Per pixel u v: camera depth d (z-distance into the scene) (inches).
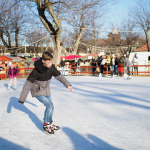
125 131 126.2
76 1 804.0
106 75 671.8
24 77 722.8
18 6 853.8
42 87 125.7
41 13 849.5
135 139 112.5
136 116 159.9
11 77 352.8
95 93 282.2
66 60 936.9
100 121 149.1
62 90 322.3
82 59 913.5
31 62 1141.7
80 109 188.7
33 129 135.9
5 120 158.1
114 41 1694.1
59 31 845.8
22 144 109.8
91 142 110.4
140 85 368.5
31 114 175.9
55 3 806.5
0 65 668.7
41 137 120.5
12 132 130.0
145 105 196.9
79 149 102.0
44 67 116.4
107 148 101.8
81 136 120.0
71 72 715.4
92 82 443.8
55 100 237.5
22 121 154.9
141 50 1529.3
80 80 502.0
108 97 247.3
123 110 180.2
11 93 313.9
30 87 118.7
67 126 139.5
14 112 184.5
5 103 229.6
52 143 110.7
